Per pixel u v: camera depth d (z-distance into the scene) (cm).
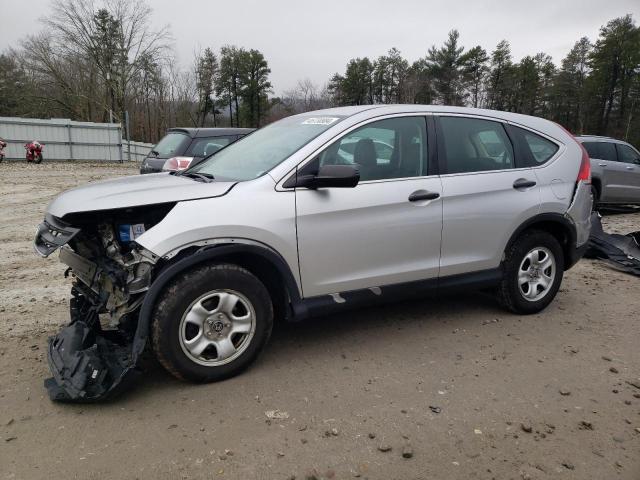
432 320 457
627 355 394
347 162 377
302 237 351
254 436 282
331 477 251
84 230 343
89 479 246
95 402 309
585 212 482
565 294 539
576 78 7250
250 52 6500
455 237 415
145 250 312
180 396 322
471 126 438
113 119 4806
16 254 701
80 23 4588
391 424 296
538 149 468
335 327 438
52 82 4966
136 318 330
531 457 269
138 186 352
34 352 381
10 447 269
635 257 648
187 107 5644
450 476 254
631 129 6600
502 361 379
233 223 327
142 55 4788
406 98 6300
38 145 2527
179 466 257
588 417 307
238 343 344
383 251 385
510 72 6938
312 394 327
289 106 5162
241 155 414
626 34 6550
